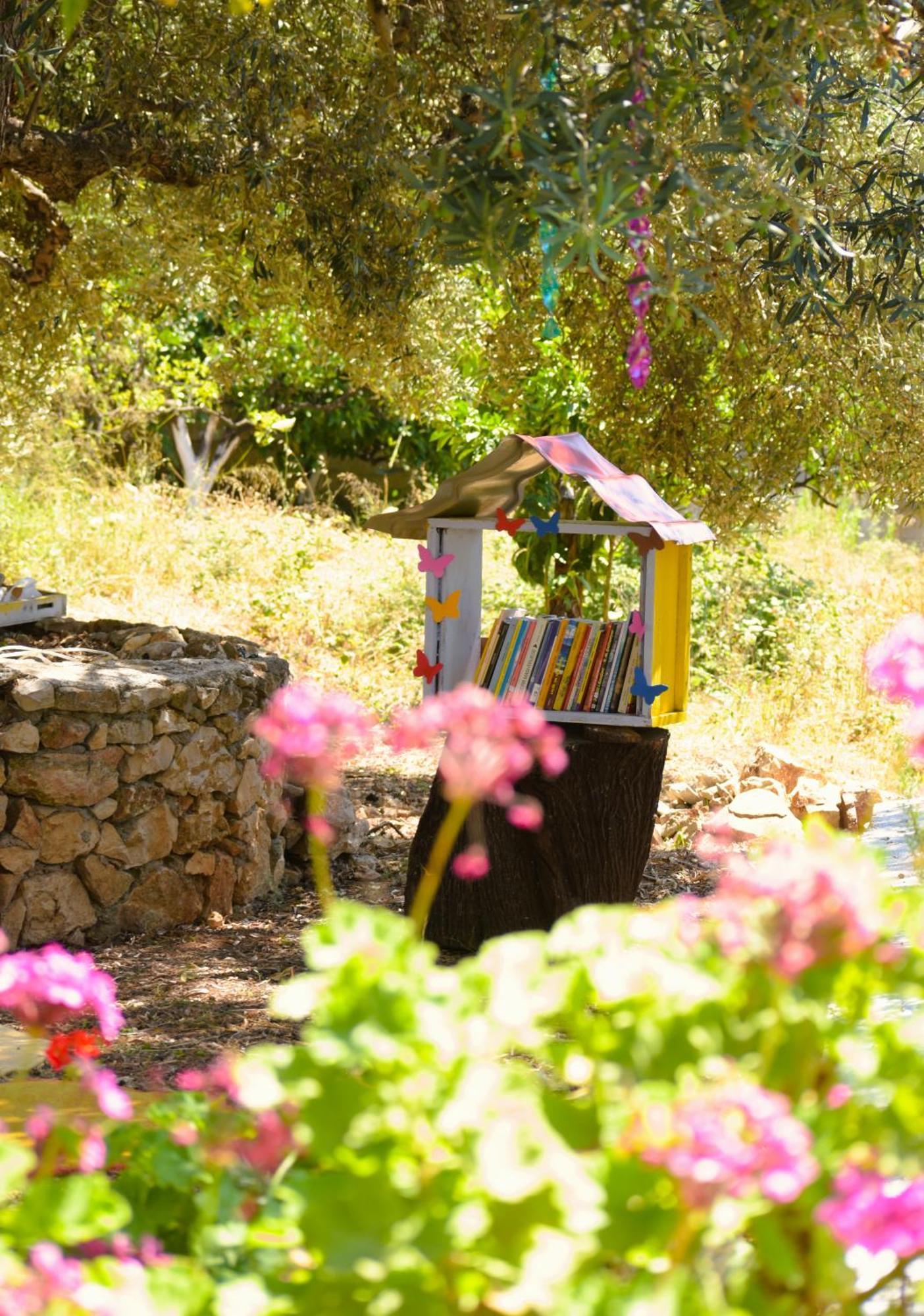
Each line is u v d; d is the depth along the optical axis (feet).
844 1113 5.16
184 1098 6.46
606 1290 4.45
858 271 19.74
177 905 19.81
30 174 20.33
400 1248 4.59
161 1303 4.74
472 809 18.07
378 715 32.83
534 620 17.71
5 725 18.22
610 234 13.43
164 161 21.22
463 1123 4.68
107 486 45.83
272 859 21.81
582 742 17.70
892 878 18.19
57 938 18.66
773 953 5.07
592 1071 5.22
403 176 11.48
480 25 19.33
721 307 21.45
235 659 22.27
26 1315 4.57
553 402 27.68
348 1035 4.96
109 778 18.86
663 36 13.57
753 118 12.11
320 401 57.88
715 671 38.14
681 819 25.62
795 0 12.14
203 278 30.99
